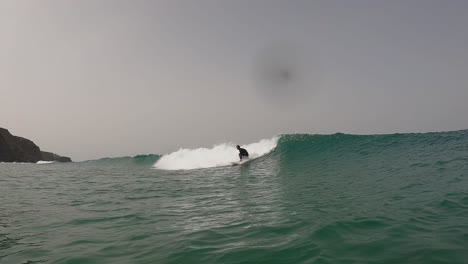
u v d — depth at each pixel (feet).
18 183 50.65
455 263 12.00
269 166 53.93
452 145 49.37
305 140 68.28
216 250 15.12
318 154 58.23
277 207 24.00
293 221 19.44
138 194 35.09
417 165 38.47
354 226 17.49
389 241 14.83
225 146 78.28
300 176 40.55
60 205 29.86
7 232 20.44
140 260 14.40
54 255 15.66
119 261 14.43
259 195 29.94
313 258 13.29
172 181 45.60
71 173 70.59
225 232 18.22
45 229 20.99
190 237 17.63
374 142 59.67
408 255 13.05
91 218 23.97
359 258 13.05
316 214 20.79
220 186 37.55
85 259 14.90
